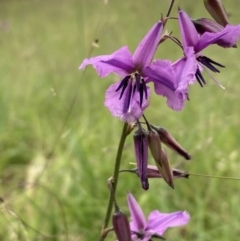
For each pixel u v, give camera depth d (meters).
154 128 0.20
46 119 0.47
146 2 0.60
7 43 0.67
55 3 0.90
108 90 0.20
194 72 0.19
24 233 0.29
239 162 0.37
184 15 0.19
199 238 0.30
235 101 0.42
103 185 0.35
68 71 0.55
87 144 0.40
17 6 0.91
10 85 0.55
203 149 0.36
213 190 0.34
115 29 0.55
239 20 0.62
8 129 0.45
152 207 0.33
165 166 0.20
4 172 0.39
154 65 0.19
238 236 0.30
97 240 0.31
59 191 0.34
